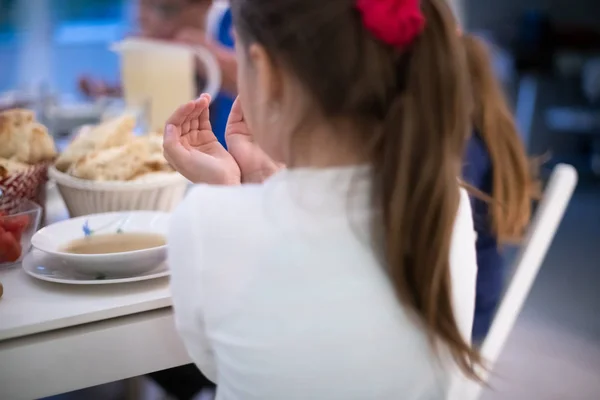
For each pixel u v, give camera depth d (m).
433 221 0.58
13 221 0.85
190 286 0.63
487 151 1.08
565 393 1.86
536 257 0.90
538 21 4.28
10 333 0.67
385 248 0.60
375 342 0.60
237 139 0.84
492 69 1.13
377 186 0.59
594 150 4.49
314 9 0.54
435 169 0.56
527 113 4.51
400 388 0.62
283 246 0.60
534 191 1.07
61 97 2.31
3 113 1.03
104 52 4.22
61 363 0.69
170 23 1.78
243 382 0.63
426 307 0.61
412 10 0.54
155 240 0.84
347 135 0.59
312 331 0.60
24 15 3.94
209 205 0.63
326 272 0.60
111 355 0.72
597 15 4.73
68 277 0.79
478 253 1.07
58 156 1.07
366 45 0.54
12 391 0.68
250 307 0.61
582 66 4.41
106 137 1.04
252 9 0.58
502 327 0.92
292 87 0.58
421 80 0.56
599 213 3.58
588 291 2.56
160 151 1.07
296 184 0.61
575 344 2.15
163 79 1.50
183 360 0.77
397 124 0.56
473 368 0.68
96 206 0.97
